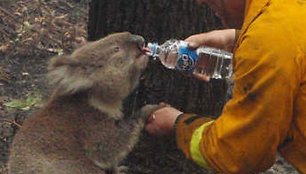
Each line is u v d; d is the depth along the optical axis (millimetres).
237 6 1937
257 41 1813
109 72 2268
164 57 2244
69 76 2268
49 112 2262
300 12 1825
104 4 2453
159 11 2393
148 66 2395
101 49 2277
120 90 2285
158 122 2152
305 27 1812
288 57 1797
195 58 2195
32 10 4285
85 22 4281
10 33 4035
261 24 1820
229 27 2021
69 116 2254
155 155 2443
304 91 1823
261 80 1817
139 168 2453
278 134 1854
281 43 1799
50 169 2170
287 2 1837
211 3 1992
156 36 2410
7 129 3117
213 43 2201
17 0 4371
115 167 2312
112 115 2287
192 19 2414
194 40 2199
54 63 2285
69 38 4059
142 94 2420
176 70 2336
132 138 2291
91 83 2262
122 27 2436
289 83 1805
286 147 1909
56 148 2205
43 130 2225
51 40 4020
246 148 1876
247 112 1856
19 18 4180
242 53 1838
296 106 1843
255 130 1854
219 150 1907
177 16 2398
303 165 1903
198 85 2432
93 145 2252
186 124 2057
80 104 2275
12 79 3627
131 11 2412
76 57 2275
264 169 1936
